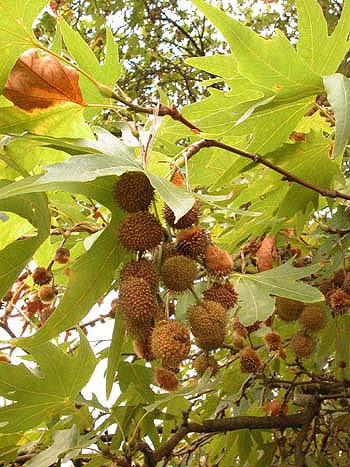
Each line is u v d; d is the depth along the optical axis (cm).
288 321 72
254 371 71
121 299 47
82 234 80
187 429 70
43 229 50
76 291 49
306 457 79
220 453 96
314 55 60
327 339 83
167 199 43
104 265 51
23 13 50
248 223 76
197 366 67
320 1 172
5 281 50
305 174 70
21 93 53
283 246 85
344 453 107
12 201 51
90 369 59
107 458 60
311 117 72
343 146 51
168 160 59
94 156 43
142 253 49
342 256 74
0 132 54
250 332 72
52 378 58
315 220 94
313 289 58
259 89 60
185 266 48
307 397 90
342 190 79
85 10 192
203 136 60
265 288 59
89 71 58
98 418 75
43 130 56
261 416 85
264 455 88
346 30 60
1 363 56
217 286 51
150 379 72
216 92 68
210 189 67
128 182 48
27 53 52
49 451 60
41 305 83
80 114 56
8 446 65
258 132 64
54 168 41
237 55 57
